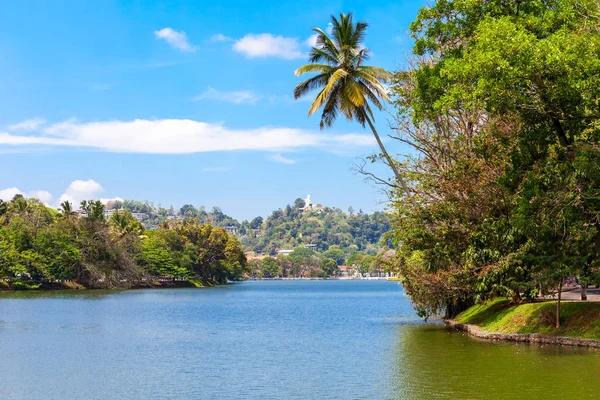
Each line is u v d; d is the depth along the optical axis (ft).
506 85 79.71
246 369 94.32
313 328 170.71
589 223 94.17
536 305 122.93
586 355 93.20
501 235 117.50
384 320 197.57
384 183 148.56
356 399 69.36
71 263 480.64
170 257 596.70
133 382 83.97
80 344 130.82
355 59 153.38
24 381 85.35
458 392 70.03
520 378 76.54
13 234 450.71
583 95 81.76
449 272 127.44
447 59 93.40
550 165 94.53
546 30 84.69
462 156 132.46
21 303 297.33
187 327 176.86
